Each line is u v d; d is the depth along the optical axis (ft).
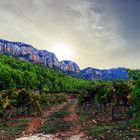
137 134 93.35
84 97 209.26
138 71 66.44
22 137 110.73
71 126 127.75
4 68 559.79
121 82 130.93
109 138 92.48
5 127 135.44
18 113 200.03
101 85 192.75
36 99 204.23
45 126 130.41
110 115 155.22
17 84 518.37
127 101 126.00
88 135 102.37
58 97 394.11
